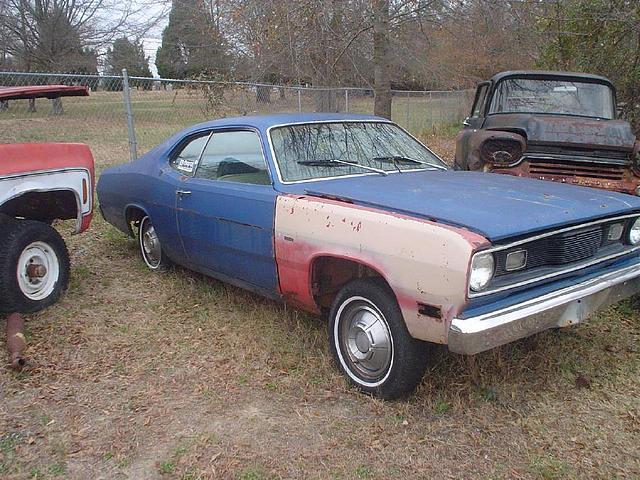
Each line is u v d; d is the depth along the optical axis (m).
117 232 7.15
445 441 3.21
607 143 6.27
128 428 3.32
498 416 3.44
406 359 3.41
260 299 5.07
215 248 4.69
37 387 3.73
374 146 4.84
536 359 4.07
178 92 11.53
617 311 4.97
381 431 3.29
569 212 3.52
